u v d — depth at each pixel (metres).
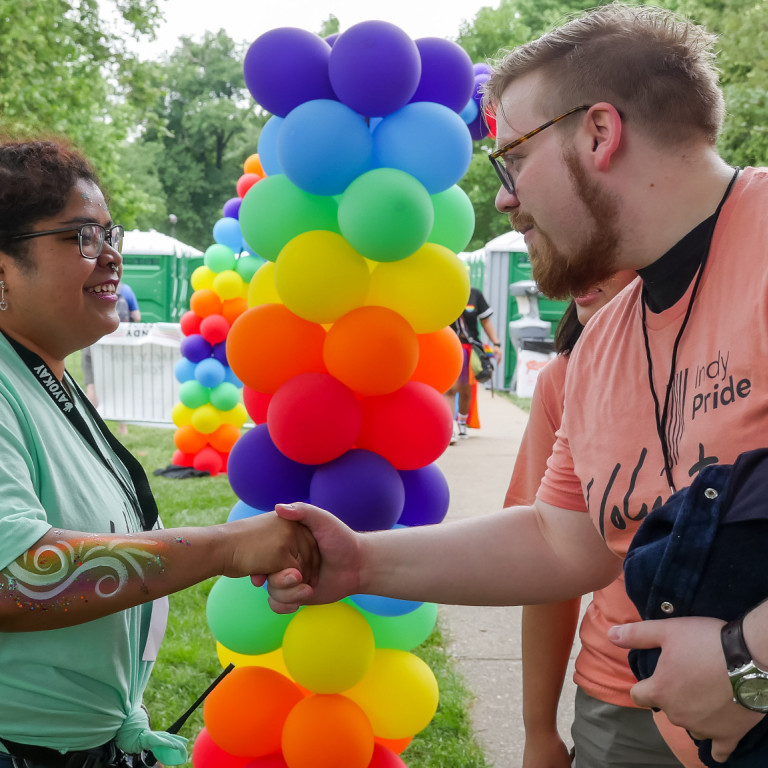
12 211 1.52
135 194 18.50
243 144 54.09
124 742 1.58
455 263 2.25
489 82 1.54
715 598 1.11
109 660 1.53
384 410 2.24
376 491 2.16
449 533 1.76
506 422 11.09
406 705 2.33
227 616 2.25
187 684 3.72
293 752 2.17
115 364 9.98
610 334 1.57
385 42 2.03
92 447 1.62
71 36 15.35
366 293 2.20
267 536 1.60
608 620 1.77
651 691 1.13
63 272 1.56
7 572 1.29
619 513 1.45
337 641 2.11
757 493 1.10
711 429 1.27
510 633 4.41
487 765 3.18
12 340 1.56
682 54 1.35
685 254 1.36
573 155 1.38
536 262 1.50
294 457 2.16
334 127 2.03
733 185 1.35
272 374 2.19
